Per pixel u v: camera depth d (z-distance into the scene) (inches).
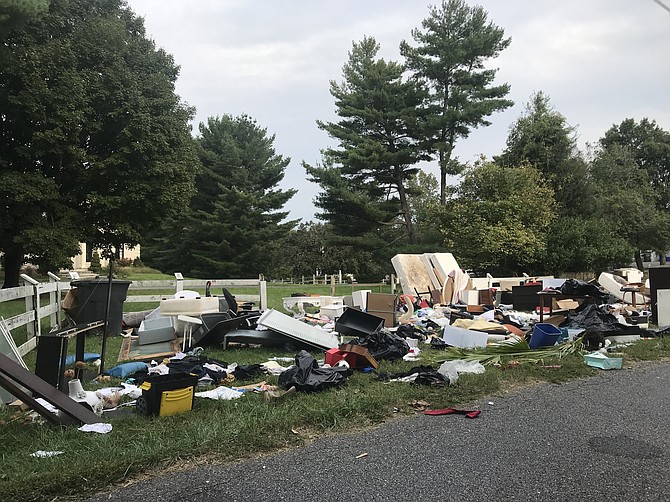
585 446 155.7
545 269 1092.5
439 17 1353.3
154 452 144.4
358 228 1393.9
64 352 197.0
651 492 124.6
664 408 197.2
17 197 593.0
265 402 196.7
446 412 191.0
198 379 211.6
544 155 1253.7
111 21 715.4
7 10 384.2
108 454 143.9
